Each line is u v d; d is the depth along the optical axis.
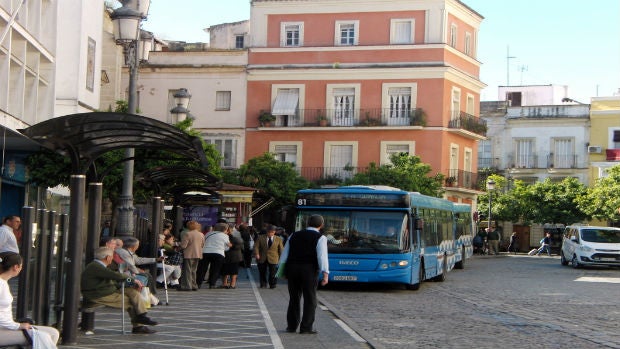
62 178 26.09
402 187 53.00
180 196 29.23
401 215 26.39
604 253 43.72
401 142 59.00
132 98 19.75
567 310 21.62
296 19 60.47
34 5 28.81
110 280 14.53
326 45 59.81
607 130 74.62
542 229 75.56
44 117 30.34
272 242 26.95
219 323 16.64
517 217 71.50
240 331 15.47
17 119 25.34
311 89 59.88
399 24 59.44
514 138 77.56
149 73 60.66
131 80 19.73
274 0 60.47
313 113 59.72
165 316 17.72
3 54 24.64
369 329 16.61
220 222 26.84
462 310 21.03
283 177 52.94
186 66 60.44
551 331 16.86
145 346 13.25
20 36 26.16
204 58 60.69
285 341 14.28
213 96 60.59
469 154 63.41
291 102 59.84
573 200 69.69
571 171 75.38
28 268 11.26
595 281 34.12
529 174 76.62
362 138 59.44
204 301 21.44
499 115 78.00
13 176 27.52
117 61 51.59
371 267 26.02
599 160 74.81
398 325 17.44
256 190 38.69
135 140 14.00
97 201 14.29
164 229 27.47
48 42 30.34
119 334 14.62
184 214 38.72
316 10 60.12
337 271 26.16
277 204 54.06
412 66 58.56
